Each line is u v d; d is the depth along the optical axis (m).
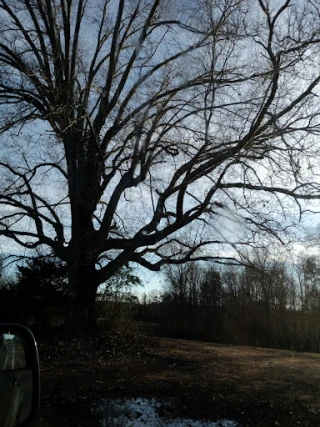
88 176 17.62
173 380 11.07
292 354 19.27
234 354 17.77
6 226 17.50
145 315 44.69
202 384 10.66
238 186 16.22
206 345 21.38
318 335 33.00
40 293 19.47
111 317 19.53
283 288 28.19
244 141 13.86
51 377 10.67
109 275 17.95
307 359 17.02
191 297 42.16
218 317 39.22
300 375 12.58
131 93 17.05
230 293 39.44
